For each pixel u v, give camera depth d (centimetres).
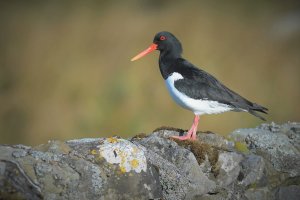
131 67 1759
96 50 1895
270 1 2086
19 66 1945
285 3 2086
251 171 741
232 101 827
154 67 1736
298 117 1695
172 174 673
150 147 705
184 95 837
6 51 1995
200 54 1786
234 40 1864
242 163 742
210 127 1566
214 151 735
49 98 1798
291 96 1736
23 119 1773
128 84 1700
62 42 1973
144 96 1667
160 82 1683
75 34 1994
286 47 1872
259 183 747
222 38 1862
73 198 607
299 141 821
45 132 1712
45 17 2133
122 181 634
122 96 1688
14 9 2211
